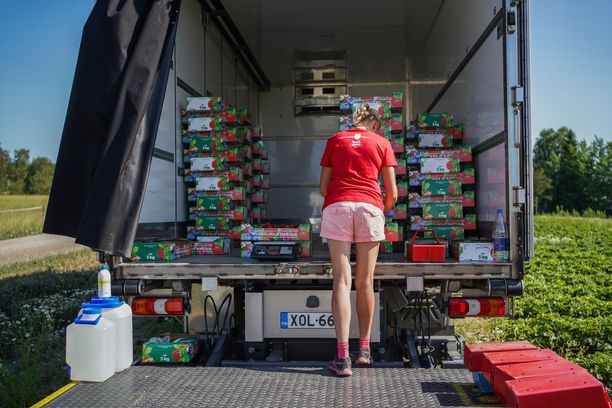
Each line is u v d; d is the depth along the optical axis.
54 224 2.88
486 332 5.22
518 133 2.88
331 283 3.30
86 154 2.87
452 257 3.15
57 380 4.10
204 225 4.00
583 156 57.56
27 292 6.75
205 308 3.38
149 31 2.88
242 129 4.61
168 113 3.76
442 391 2.40
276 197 6.80
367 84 6.77
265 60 6.31
